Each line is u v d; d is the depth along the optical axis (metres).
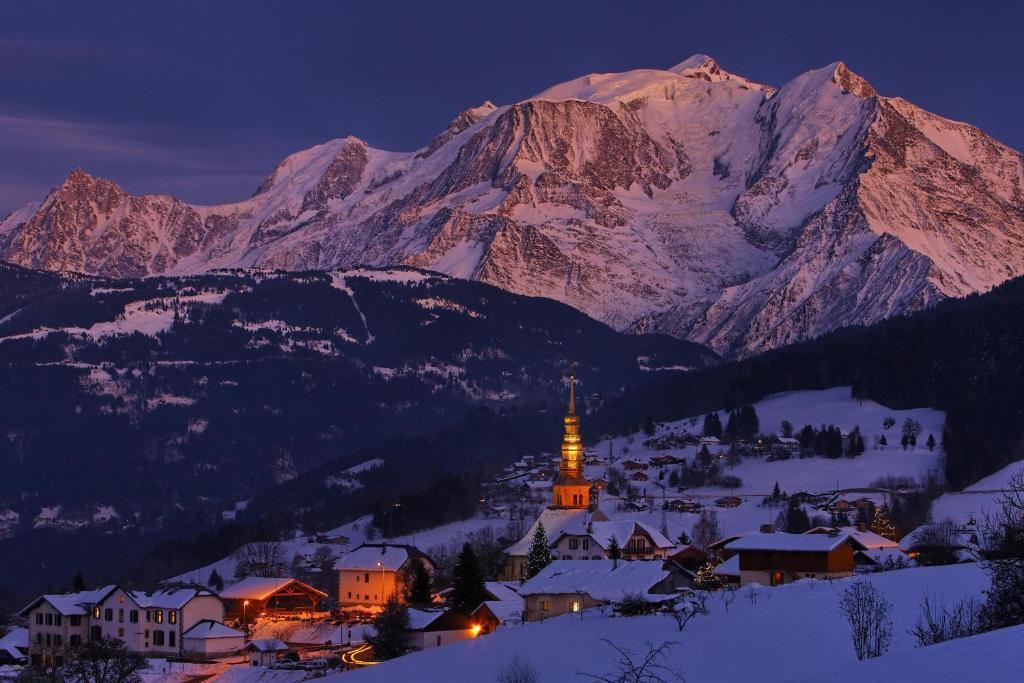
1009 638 60.78
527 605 178.50
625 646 129.25
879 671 59.12
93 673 166.00
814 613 130.25
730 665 116.75
